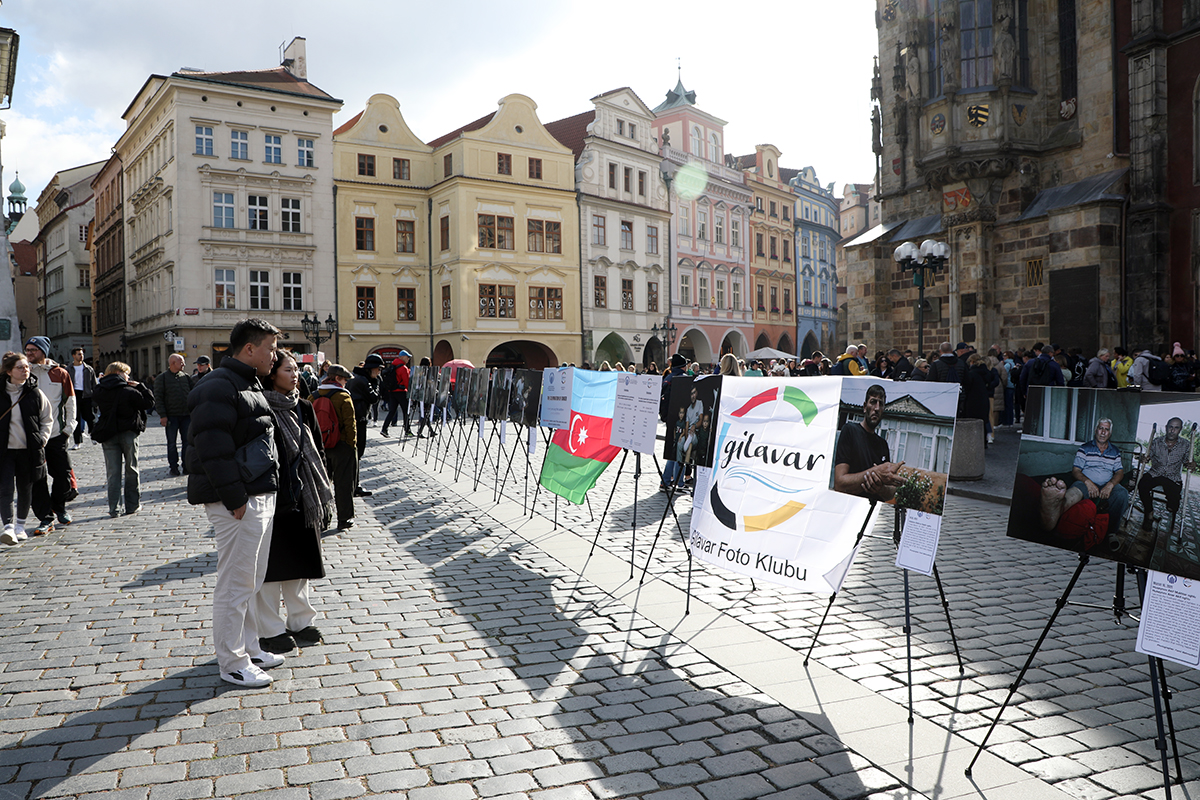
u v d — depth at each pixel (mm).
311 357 22188
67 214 65250
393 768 3637
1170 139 18031
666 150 50188
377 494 11938
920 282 16359
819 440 5148
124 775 3574
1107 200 18188
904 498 4516
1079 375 17141
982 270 20812
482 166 41469
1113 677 4703
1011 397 19031
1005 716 4176
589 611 6023
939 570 7230
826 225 68188
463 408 14406
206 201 36906
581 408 9070
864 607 6113
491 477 13523
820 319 67188
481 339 41375
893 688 4547
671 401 6812
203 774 3584
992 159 20172
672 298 50531
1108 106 18891
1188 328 17812
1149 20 17922
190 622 5801
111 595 6496
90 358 66312
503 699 4406
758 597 6383
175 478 13508
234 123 37438
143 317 43156
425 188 42781
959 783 3494
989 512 9977
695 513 6055
